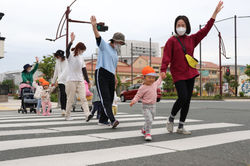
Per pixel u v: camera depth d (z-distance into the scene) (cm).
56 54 773
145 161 258
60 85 767
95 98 659
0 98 2308
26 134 402
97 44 489
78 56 597
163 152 296
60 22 1592
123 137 387
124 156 275
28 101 947
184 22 432
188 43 439
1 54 2453
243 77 4244
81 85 602
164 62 425
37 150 297
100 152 292
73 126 503
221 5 443
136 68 6731
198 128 501
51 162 248
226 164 256
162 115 825
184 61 429
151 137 396
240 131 466
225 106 1416
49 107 830
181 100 423
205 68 6825
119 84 5372
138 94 395
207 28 449
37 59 966
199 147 327
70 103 616
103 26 1535
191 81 436
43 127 486
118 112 961
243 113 913
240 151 311
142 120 641
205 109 1146
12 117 722
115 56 505
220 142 362
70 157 269
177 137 398
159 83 417
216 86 5481
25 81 970
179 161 261
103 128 479
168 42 434
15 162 247
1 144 327
